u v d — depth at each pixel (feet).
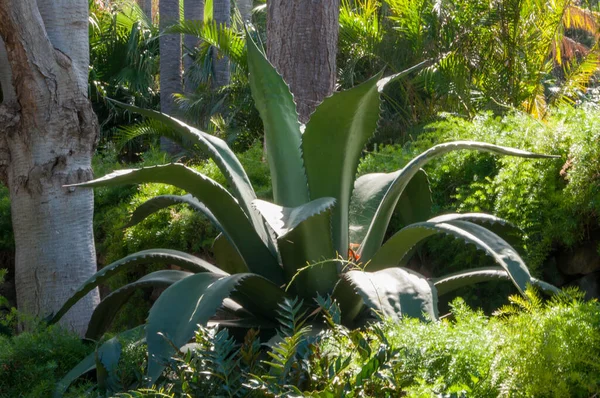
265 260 11.27
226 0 39.34
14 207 14.43
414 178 12.39
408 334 7.66
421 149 16.15
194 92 37.68
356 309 10.93
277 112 11.41
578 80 23.22
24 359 10.37
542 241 11.92
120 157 43.37
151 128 28.55
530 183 12.32
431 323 7.95
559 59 23.34
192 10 40.14
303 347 7.64
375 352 7.27
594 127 11.68
